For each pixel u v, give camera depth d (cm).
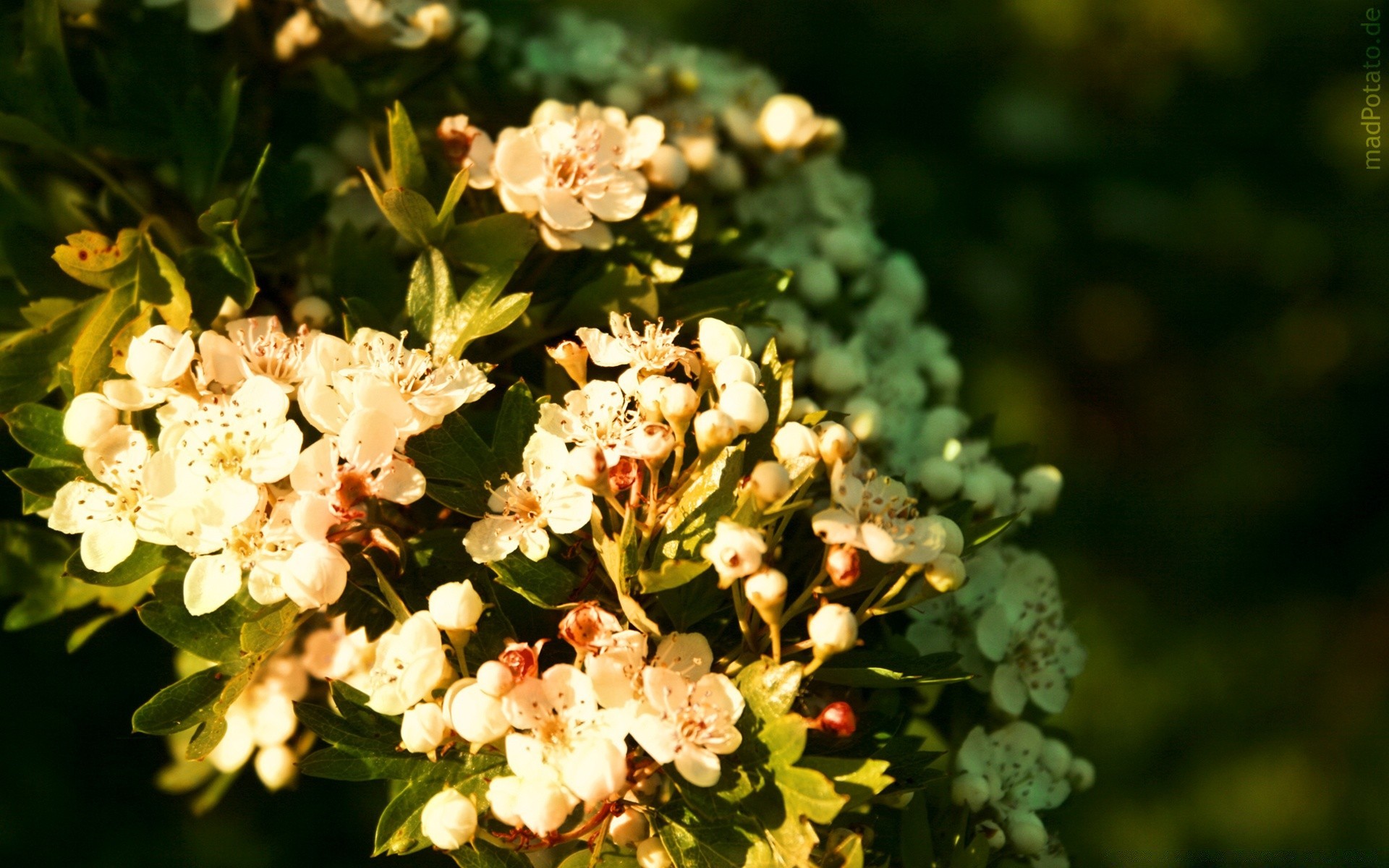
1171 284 94
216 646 38
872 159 80
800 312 44
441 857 42
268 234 42
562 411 38
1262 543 100
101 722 47
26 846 47
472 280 40
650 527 38
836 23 83
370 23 43
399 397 38
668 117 46
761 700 37
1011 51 88
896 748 38
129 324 39
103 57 43
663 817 38
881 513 38
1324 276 98
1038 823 40
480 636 38
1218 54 92
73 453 39
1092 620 88
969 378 82
